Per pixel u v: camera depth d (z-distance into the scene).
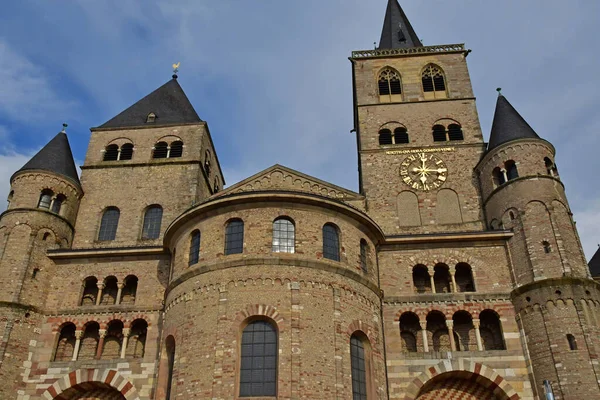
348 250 34.62
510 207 39.38
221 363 29.30
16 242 40.62
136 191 47.91
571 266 35.59
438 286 38.78
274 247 33.03
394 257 38.78
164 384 32.78
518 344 34.91
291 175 44.44
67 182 45.72
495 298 36.66
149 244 44.84
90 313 38.75
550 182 39.16
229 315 30.64
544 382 32.06
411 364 34.62
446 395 34.72
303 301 31.05
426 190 45.78
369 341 32.78
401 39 59.31
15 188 43.81
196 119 54.22
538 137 41.38
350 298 32.84
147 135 51.88
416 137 49.28
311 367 29.25
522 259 37.12
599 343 32.97
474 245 38.88
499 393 34.00
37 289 39.62
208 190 53.16
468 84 52.34
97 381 35.97
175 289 34.41
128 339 38.19
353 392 30.62
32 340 37.81
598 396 31.05
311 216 34.38
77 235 45.62
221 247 33.41
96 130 52.53
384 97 52.91
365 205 45.19
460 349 36.34
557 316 33.78
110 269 40.66
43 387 36.16
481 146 47.66
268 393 28.78
